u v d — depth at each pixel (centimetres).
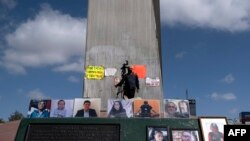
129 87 1479
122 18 1905
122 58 1825
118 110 1019
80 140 771
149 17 1917
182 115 1025
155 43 1864
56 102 1041
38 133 782
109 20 1895
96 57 1814
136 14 1917
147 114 1018
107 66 1795
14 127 973
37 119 803
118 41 1856
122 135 783
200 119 841
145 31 1888
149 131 798
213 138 816
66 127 789
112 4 1927
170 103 1041
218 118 847
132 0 1941
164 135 800
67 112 1025
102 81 1756
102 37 1858
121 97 1692
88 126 790
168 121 827
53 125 790
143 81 1781
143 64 1822
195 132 820
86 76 1766
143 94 1756
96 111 1021
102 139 777
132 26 1891
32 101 1046
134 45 1855
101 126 795
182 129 820
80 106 1029
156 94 1762
